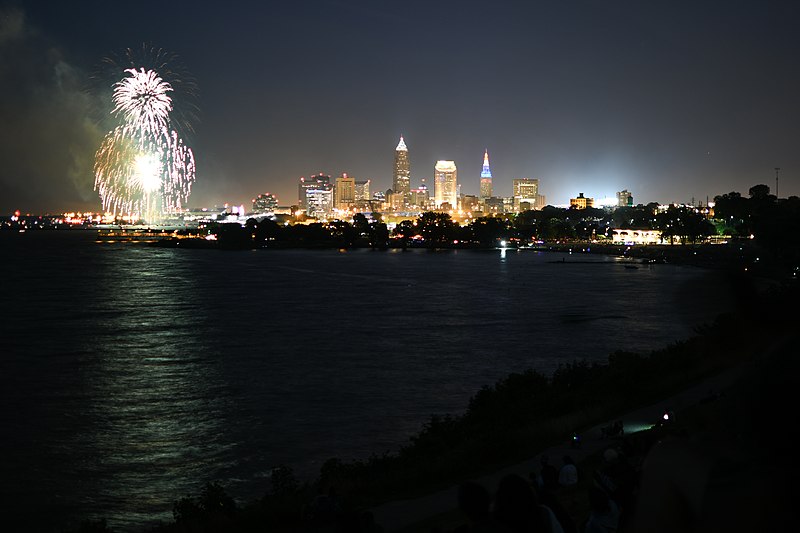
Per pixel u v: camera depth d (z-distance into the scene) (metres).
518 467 36.00
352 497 33.00
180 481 48.41
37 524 41.28
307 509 30.80
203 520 33.78
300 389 74.94
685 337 108.25
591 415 45.03
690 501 2.73
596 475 14.05
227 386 76.75
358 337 110.12
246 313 140.62
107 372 84.62
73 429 60.62
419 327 120.62
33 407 68.00
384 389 74.62
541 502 9.01
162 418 64.06
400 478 35.25
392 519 29.08
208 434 58.91
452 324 124.06
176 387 76.44
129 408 67.69
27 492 46.19
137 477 49.16
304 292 183.00
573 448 38.84
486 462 37.59
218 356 94.75
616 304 153.12
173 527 33.62
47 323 127.19
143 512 43.22
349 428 60.16
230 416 64.44
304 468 50.25
